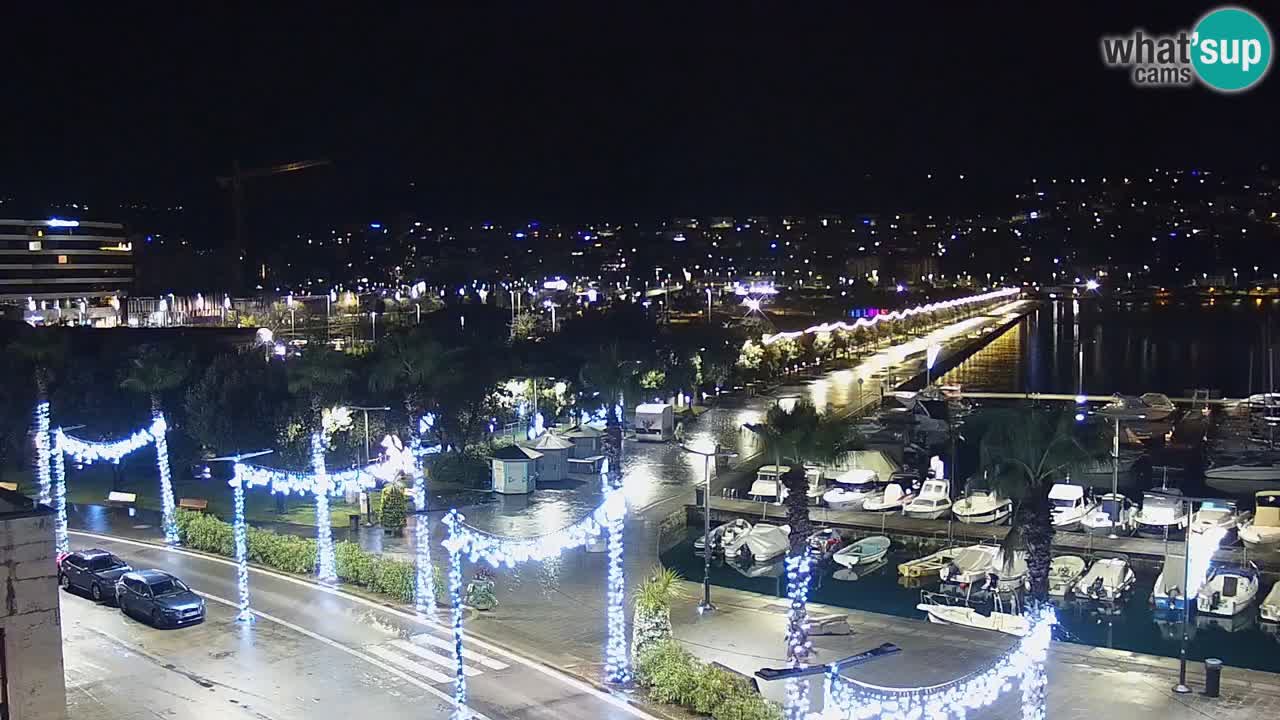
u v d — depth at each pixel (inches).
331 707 1246.3
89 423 2967.5
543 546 1701.5
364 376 2819.9
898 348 7534.5
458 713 1178.6
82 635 1510.8
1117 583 1946.4
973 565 2016.5
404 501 2139.5
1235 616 1857.8
